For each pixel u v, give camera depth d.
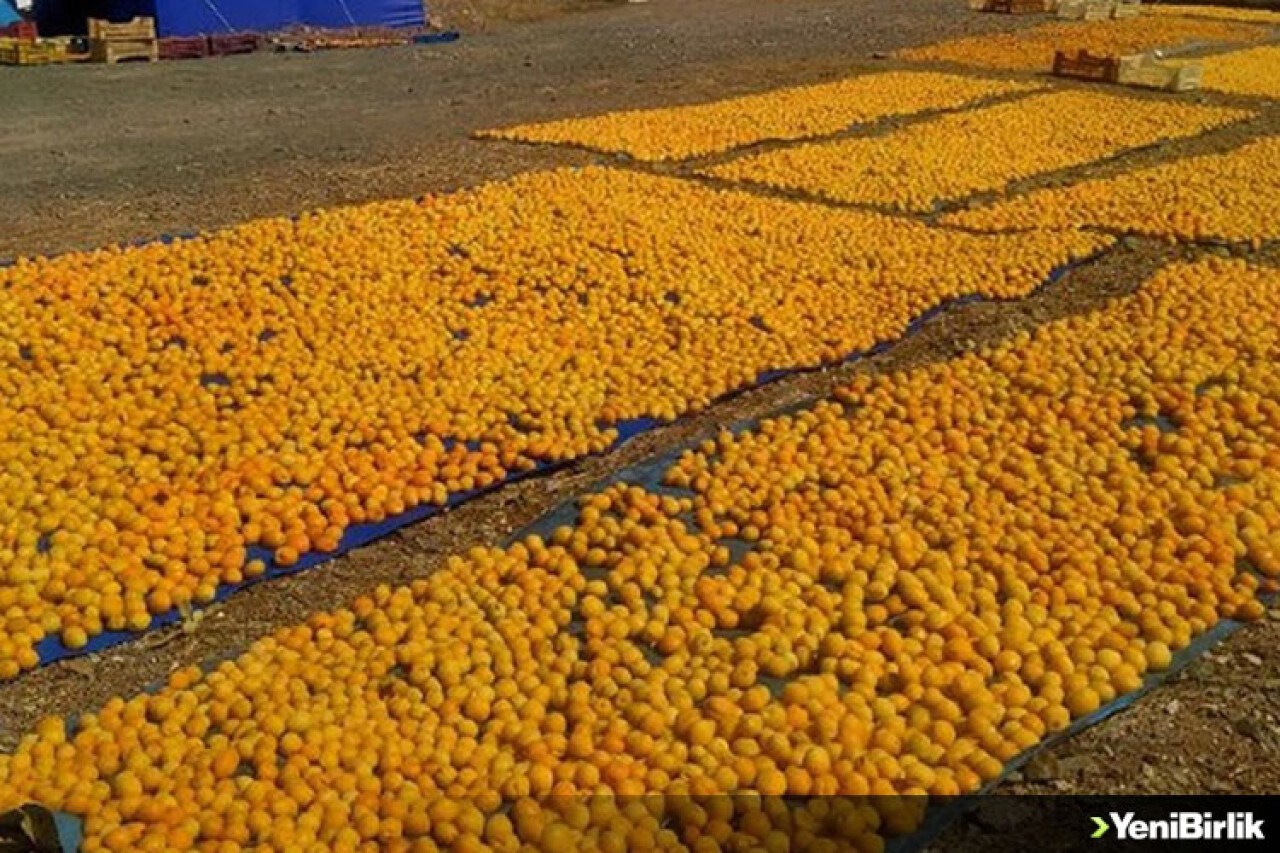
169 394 9.30
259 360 9.88
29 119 20.72
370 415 9.16
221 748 5.62
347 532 8.05
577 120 19.28
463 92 23.14
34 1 31.31
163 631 7.06
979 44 28.34
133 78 25.36
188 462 8.38
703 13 38.19
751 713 5.84
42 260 11.64
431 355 10.21
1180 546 7.37
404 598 6.88
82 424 8.79
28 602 6.98
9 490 7.89
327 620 6.75
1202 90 22.67
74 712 6.40
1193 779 5.73
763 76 24.20
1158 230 13.79
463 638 6.49
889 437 8.80
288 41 30.27
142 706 6.02
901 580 6.87
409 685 6.14
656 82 23.80
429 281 11.73
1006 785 5.65
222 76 25.58
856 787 5.29
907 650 6.33
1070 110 20.64
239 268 11.61
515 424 9.40
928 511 7.69
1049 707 5.95
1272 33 30.75
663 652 6.50
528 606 6.80
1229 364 9.98
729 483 8.10
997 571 7.03
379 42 31.03
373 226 12.91
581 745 5.64
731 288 11.91
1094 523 7.57
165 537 7.63
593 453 9.10
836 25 33.16
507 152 17.50
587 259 12.40
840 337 10.94
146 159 17.44
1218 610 6.88
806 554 7.19
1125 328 10.80
